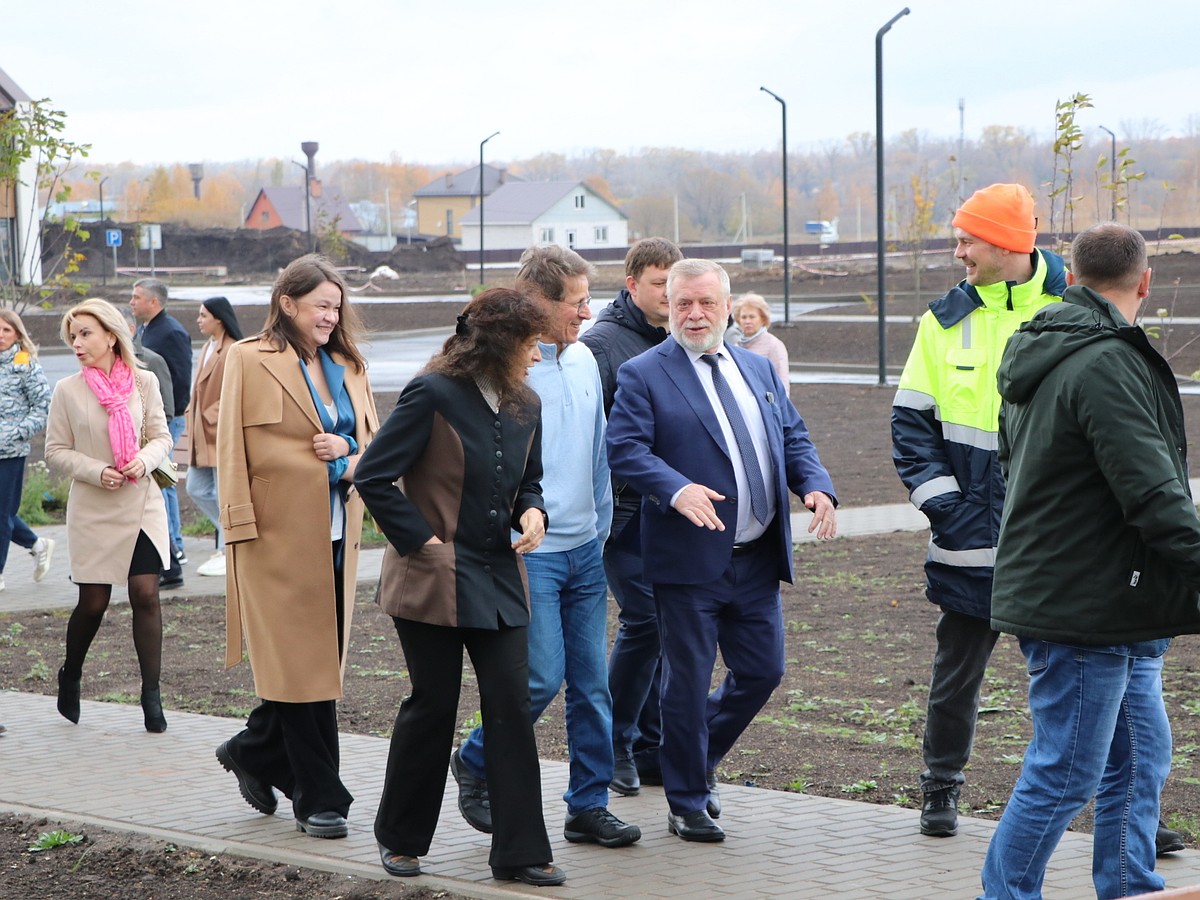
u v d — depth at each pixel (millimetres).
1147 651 4230
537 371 5309
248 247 90438
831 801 5727
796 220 194250
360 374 5750
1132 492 3891
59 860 5137
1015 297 5152
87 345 7195
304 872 4973
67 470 7051
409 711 4879
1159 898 2764
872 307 44062
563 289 5297
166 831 5418
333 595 5441
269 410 5422
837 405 24016
